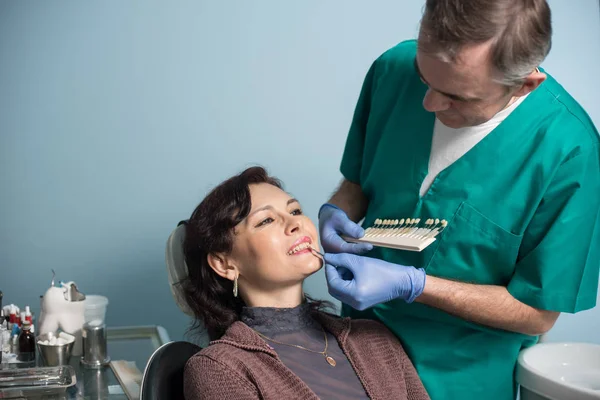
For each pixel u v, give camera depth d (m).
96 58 2.68
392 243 1.57
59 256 2.74
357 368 1.64
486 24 1.25
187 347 1.66
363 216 1.95
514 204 1.60
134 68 2.70
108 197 2.74
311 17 2.74
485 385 1.73
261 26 2.73
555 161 1.57
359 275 1.56
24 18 2.64
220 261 1.68
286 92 2.76
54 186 2.71
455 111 1.44
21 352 2.02
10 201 2.70
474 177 1.62
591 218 1.57
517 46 1.26
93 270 2.76
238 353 1.55
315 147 2.79
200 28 2.71
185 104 2.73
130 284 2.77
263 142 2.77
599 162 1.60
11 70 2.66
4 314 2.23
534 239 1.61
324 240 1.74
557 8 2.75
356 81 2.78
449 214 1.64
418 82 1.72
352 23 2.76
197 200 2.77
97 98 2.70
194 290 1.73
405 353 1.73
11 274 2.73
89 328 2.00
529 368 1.70
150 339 2.21
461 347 1.71
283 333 1.65
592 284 1.62
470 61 1.28
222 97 2.74
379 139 1.81
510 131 1.60
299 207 1.71
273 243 1.61
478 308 1.59
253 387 1.51
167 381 1.53
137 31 2.69
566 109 1.61
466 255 1.66
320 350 1.65
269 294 1.67
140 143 2.73
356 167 1.92
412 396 1.67
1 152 2.68
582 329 2.78
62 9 2.65
